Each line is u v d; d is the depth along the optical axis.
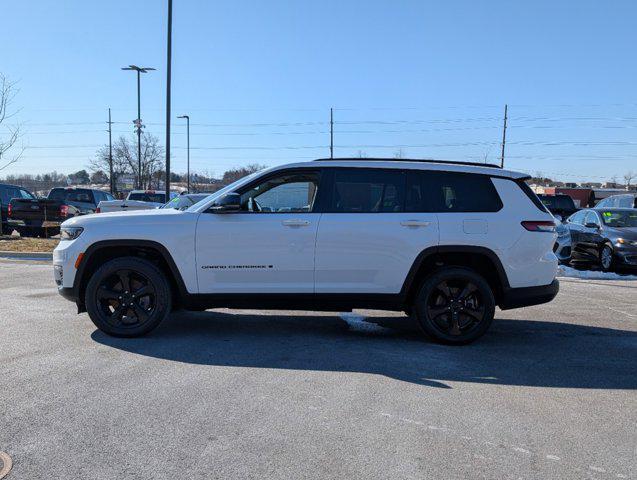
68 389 4.29
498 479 3.08
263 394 4.27
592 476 3.14
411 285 5.86
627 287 10.38
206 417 3.81
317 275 5.78
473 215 5.82
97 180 59.75
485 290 5.77
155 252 5.94
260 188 5.95
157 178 53.56
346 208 5.82
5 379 4.49
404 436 3.59
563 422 3.88
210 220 5.75
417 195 5.88
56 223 17.78
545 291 5.93
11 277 9.91
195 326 6.53
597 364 5.29
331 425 3.73
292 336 6.14
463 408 4.09
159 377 4.62
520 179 6.03
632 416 4.01
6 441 3.41
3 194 19.27
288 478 3.04
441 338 5.84
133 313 5.86
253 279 5.78
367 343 5.90
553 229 6.00
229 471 3.10
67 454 3.26
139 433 3.55
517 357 5.48
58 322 6.45
